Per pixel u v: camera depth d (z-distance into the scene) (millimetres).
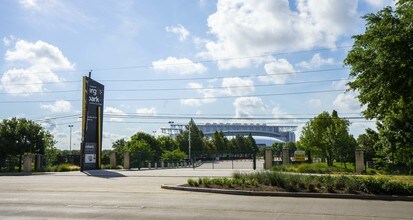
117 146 84000
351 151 45812
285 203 13664
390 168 35469
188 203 13547
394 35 17766
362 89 20641
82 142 42594
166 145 87000
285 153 42500
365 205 13281
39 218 10664
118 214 11219
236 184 18562
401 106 20328
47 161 48250
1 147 42094
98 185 21594
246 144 116312
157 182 23797
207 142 103625
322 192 16422
